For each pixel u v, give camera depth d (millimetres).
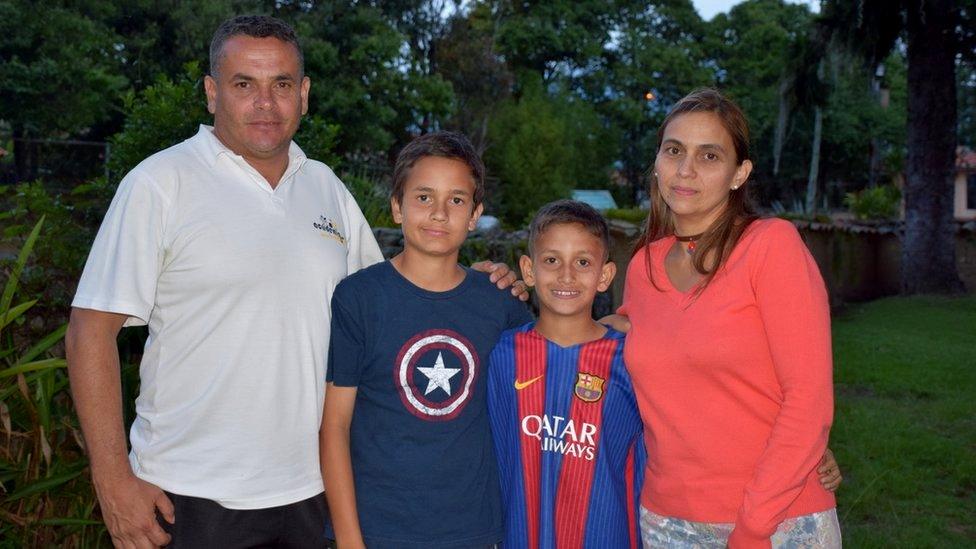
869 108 36656
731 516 2248
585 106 41094
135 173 2385
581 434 2527
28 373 3291
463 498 2471
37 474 3250
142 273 2328
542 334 2635
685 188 2316
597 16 45312
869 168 40344
